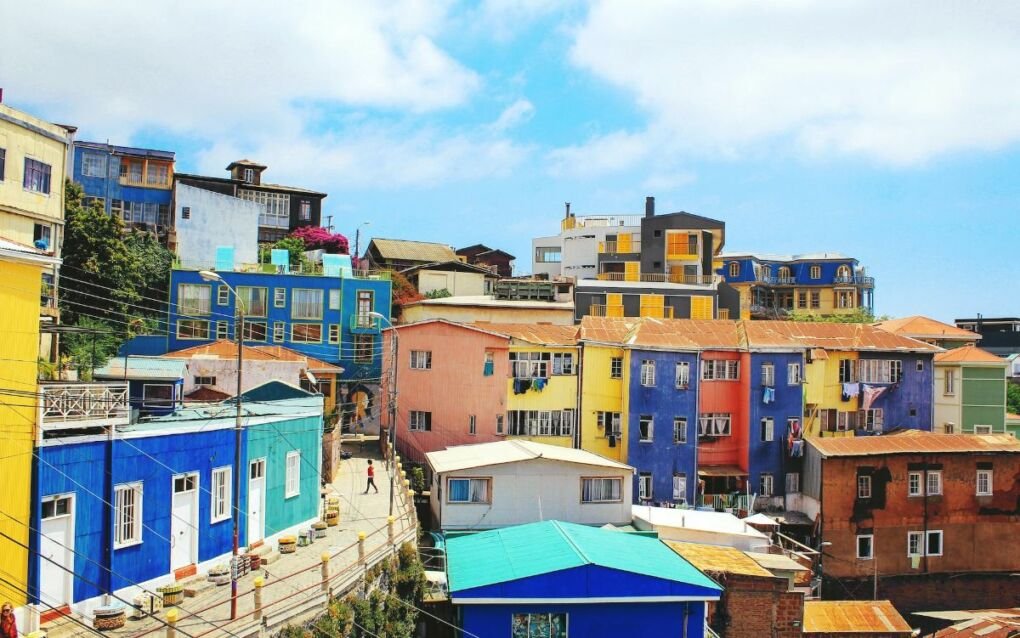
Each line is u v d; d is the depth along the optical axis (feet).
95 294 178.70
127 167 226.17
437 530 138.41
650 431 173.68
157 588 82.48
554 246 326.65
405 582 102.01
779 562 121.80
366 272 231.71
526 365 174.70
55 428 73.51
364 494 138.51
